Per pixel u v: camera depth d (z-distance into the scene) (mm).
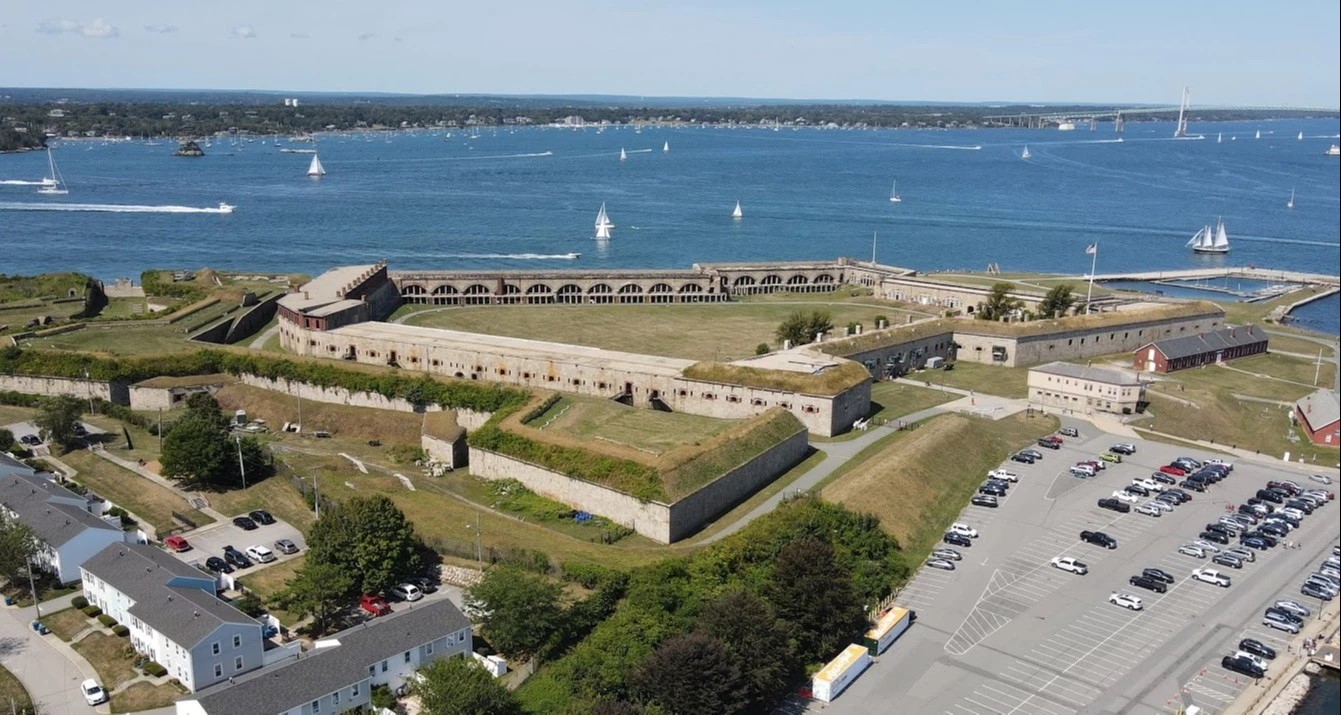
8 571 104000
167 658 90188
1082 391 166875
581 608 96625
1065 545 118500
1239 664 93188
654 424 140250
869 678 92250
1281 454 149625
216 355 172750
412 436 154500
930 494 128750
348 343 178500
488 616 95812
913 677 92375
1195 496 132250
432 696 80000
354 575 101938
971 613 103375
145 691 88062
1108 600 106125
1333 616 102250
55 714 84812
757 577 102250
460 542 109688
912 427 155125
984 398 174125
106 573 100375
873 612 102125
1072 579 110438
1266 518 125375
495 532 113750
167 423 153625
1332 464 144750
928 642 98125
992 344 197125
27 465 134125
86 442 147000
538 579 96625
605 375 161375
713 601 92938
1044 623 101562
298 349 186125
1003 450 147250
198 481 133000
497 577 96500
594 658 89312
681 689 81250
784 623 91188
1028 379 175750
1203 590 108125
